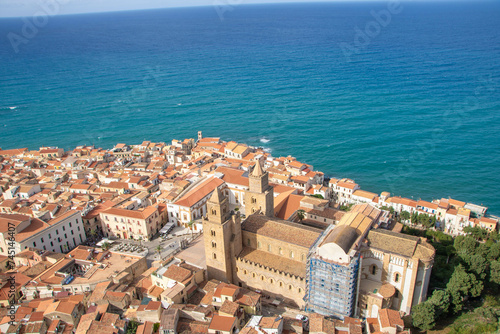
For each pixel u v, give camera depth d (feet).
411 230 464.24
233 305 315.37
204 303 334.03
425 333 313.32
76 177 653.71
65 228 465.47
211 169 630.74
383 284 332.39
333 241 313.53
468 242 411.95
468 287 334.03
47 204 518.37
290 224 383.24
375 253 329.93
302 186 590.14
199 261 408.87
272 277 361.92
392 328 287.07
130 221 485.56
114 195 567.59
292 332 301.63
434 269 388.16
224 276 378.73
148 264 425.28
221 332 292.81
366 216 366.22
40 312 318.65
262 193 418.51
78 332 298.35
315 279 325.83
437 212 536.01
